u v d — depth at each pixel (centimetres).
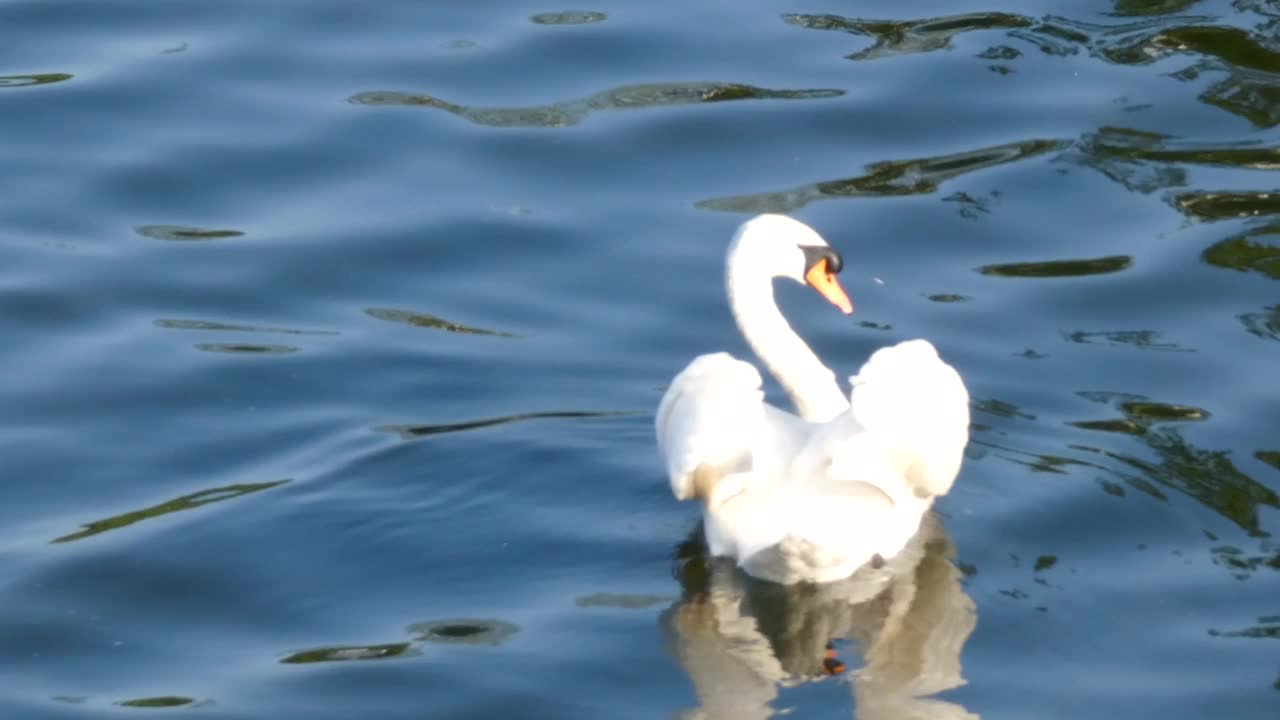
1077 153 1911
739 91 2059
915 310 1677
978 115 1995
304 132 1998
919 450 1266
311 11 2258
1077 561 1277
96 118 2030
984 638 1187
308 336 1658
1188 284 1680
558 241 1805
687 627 1202
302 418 1519
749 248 1451
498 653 1176
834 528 1202
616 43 2170
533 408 1523
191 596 1271
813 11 2242
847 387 1566
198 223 1853
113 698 1159
